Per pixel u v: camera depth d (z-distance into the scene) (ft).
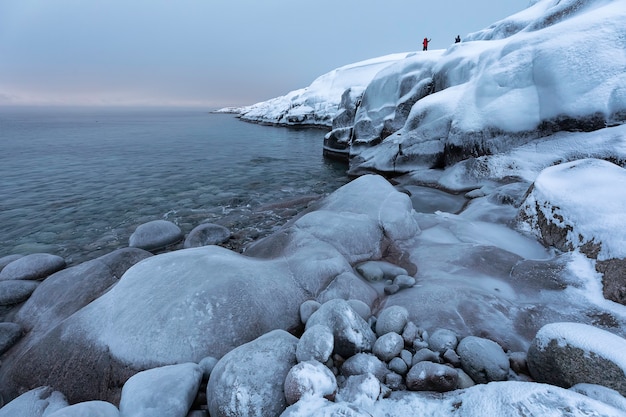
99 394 9.07
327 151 61.46
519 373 7.55
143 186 38.32
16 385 9.84
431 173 31.22
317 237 15.37
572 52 23.15
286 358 7.53
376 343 8.25
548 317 9.61
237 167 50.49
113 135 104.58
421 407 6.25
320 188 37.22
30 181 40.57
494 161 25.58
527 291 11.16
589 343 6.49
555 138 23.20
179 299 10.14
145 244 20.10
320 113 126.62
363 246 15.20
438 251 14.49
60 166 50.52
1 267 17.47
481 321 9.43
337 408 5.70
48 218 27.25
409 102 41.98
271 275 11.87
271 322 10.34
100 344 9.73
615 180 12.86
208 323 9.59
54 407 8.73
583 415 4.93
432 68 41.68
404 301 10.94
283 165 52.34
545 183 15.16
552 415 5.03
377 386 6.73
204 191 35.94
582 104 21.88
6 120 225.15
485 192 23.56
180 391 7.32
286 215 26.08
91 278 13.96
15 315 13.41
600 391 5.89
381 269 13.60
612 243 10.78
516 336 8.90
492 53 31.42
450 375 6.87
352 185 21.06
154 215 27.66
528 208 15.96
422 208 23.84
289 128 133.80
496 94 27.53
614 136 19.81
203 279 10.85
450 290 10.90
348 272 12.55
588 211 12.38
